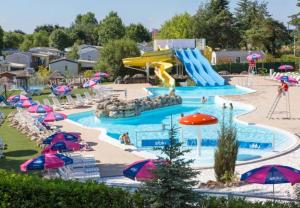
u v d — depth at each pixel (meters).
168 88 64.06
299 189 15.18
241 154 26.78
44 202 13.35
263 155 26.38
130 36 162.88
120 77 73.25
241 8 131.62
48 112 35.97
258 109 43.12
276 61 85.25
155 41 79.62
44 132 30.84
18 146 28.83
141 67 76.06
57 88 56.91
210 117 26.88
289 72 78.44
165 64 67.94
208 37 114.56
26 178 14.12
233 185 19.25
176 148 12.01
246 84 65.38
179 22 121.25
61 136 23.94
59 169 21.19
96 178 20.55
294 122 36.06
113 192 13.15
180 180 11.62
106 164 23.83
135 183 19.55
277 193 17.94
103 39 159.38
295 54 97.38
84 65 101.44
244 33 117.25
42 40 154.62
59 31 151.62
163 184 11.66
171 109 48.34
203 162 24.98
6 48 155.62
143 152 26.55
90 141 29.80
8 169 23.06
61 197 13.26
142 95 56.50
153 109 47.16
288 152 26.19
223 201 12.56
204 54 78.81
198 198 11.80
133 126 39.06
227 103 49.44
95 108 45.47
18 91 65.38
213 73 70.12
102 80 76.06
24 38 161.38
